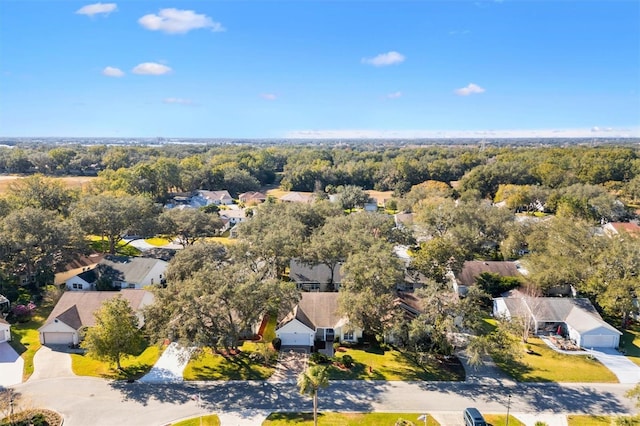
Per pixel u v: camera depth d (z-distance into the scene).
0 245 53.81
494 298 52.69
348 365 39.06
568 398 34.72
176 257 51.38
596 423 31.44
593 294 49.81
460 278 57.34
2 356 40.38
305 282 57.94
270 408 32.97
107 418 31.39
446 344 38.22
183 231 73.06
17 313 48.00
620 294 45.53
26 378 36.78
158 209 82.25
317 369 30.20
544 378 37.66
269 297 39.78
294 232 59.47
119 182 106.12
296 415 32.06
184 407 32.97
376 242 52.88
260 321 45.06
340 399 34.22
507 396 34.84
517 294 52.94
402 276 44.00
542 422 31.00
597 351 42.81
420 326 37.59
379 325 40.84
